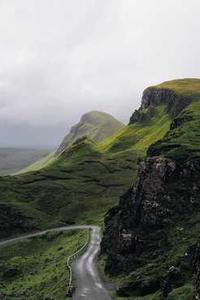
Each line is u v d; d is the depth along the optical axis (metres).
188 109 178.62
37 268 137.50
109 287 92.12
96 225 185.00
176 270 76.81
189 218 102.56
